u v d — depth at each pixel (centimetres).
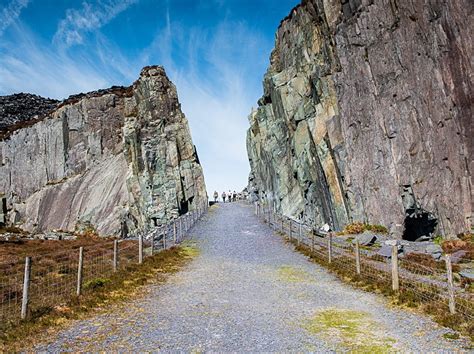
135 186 6525
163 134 6781
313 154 4334
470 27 3086
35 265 2273
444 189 3122
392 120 3441
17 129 8400
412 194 3275
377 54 3619
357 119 3709
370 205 3500
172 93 7312
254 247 3094
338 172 3853
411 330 1158
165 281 1928
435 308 1338
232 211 6253
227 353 980
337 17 4056
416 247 2655
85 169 7269
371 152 3566
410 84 3378
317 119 4234
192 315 1325
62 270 2081
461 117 3091
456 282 1748
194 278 2002
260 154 6481
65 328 1172
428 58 3288
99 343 1043
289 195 5081
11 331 1117
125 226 6394
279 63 5800
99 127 7462
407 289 1587
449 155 3128
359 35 3775
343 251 2605
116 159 7112
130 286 1770
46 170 7531
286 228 3994
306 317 1305
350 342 1062
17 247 3425
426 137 3253
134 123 7062
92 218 6550
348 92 3828
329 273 2094
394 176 3378
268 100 6106
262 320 1270
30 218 7112
